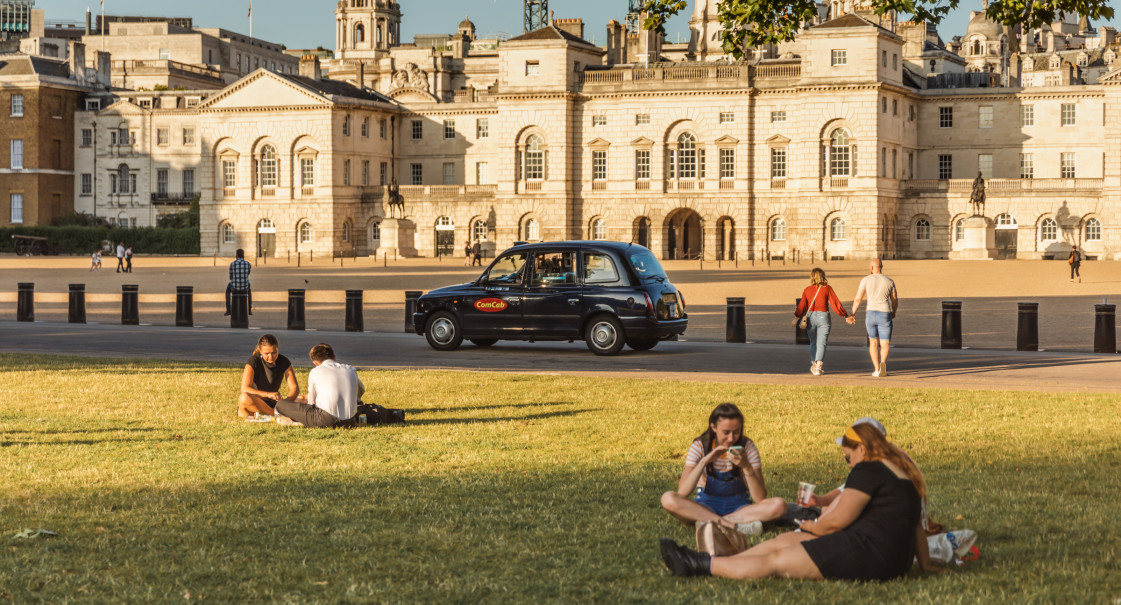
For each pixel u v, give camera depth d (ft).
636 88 396.16
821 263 340.80
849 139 372.99
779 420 65.62
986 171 397.60
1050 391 77.71
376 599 35.53
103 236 451.12
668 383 82.07
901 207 387.55
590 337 104.68
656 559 39.29
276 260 386.11
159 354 104.37
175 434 62.39
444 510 45.70
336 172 419.33
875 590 35.86
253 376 68.49
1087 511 45.01
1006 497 47.34
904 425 64.34
